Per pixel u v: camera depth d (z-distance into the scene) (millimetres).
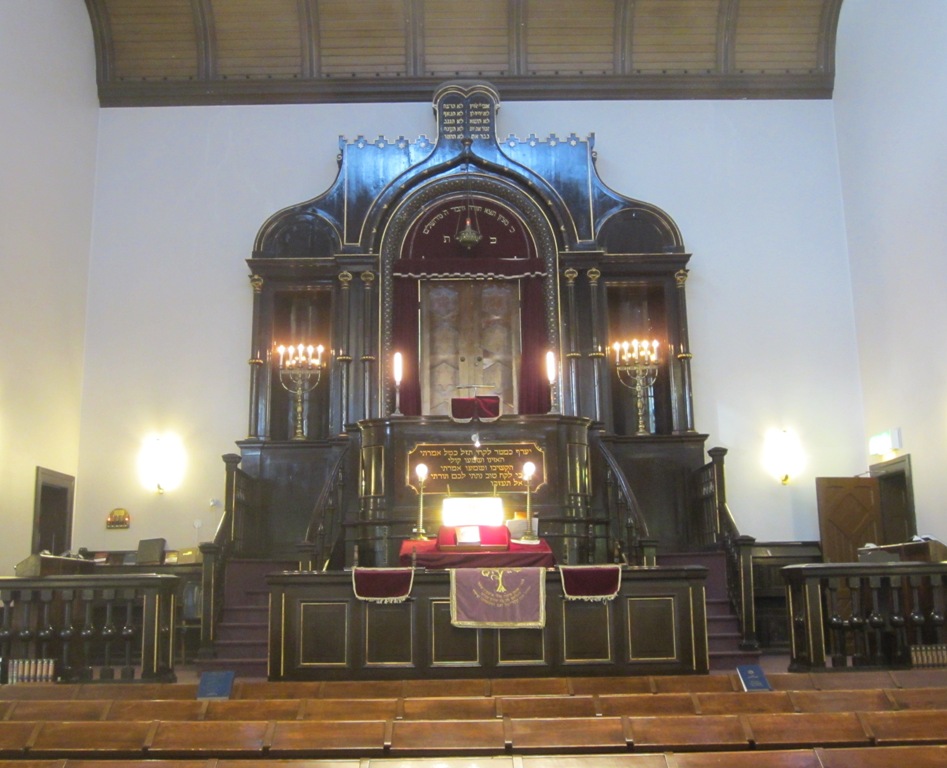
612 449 13711
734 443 14047
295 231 14367
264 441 13617
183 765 5711
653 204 14609
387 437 12383
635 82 15016
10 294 11898
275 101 14953
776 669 10195
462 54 14961
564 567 8734
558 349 13945
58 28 13469
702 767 5727
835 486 13406
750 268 14562
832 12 14742
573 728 6348
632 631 8703
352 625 8672
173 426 13930
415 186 14398
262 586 11906
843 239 14664
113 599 8906
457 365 14422
